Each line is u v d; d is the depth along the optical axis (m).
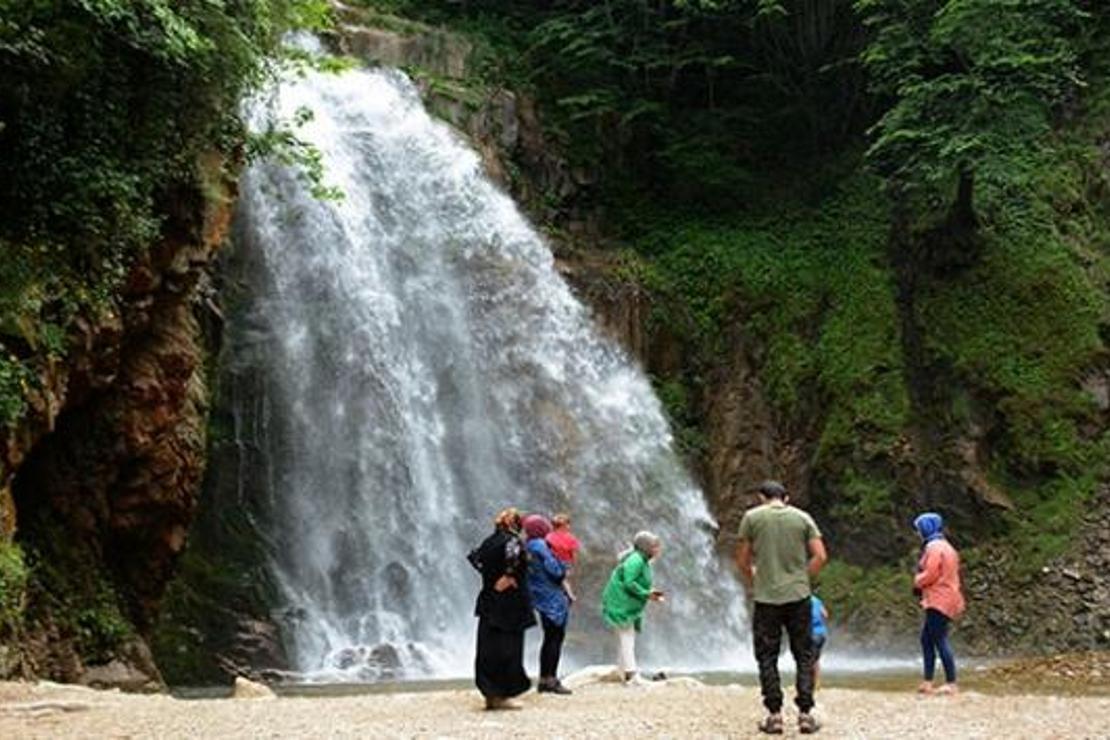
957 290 32.84
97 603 17.52
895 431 31.70
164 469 18.78
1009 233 32.97
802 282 35.03
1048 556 29.03
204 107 17.98
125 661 17.48
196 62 17.39
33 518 16.95
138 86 17.16
